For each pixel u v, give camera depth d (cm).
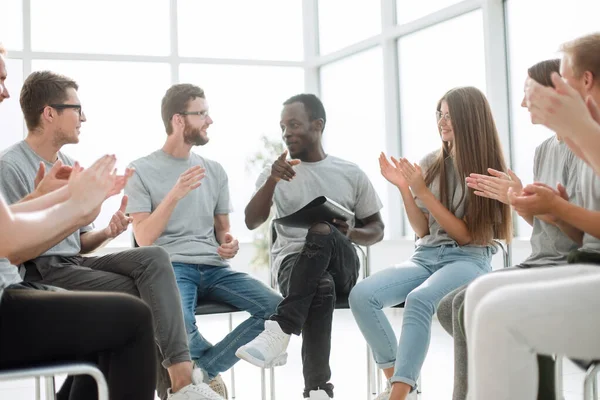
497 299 129
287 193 299
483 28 519
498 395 127
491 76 510
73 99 243
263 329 263
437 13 562
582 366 157
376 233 291
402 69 617
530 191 178
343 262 262
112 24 644
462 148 260
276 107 694
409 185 258
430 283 242
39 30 623
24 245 151
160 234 274
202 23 674
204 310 265
